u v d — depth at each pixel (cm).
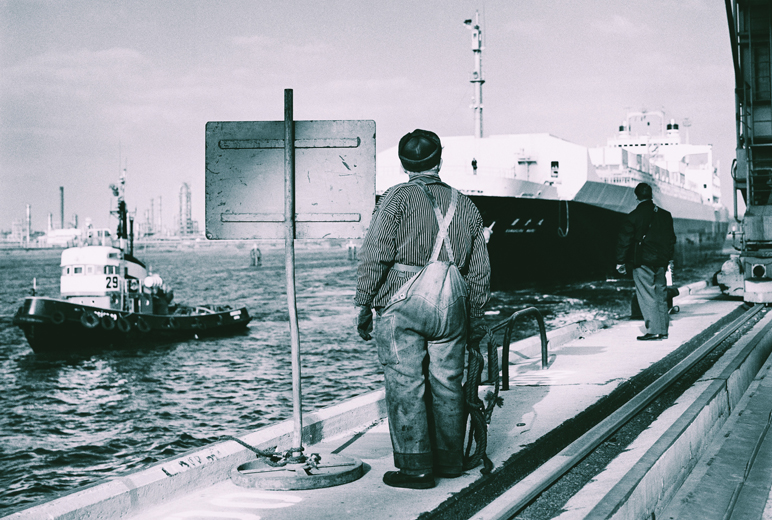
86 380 2203
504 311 3294
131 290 2967
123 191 3069
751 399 602
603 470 378
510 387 641
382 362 362
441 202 357
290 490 363
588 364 749
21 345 3017
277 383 2017
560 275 4228
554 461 397
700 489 382
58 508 302
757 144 1363
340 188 393
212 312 3312
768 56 1357
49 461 1314
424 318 348
